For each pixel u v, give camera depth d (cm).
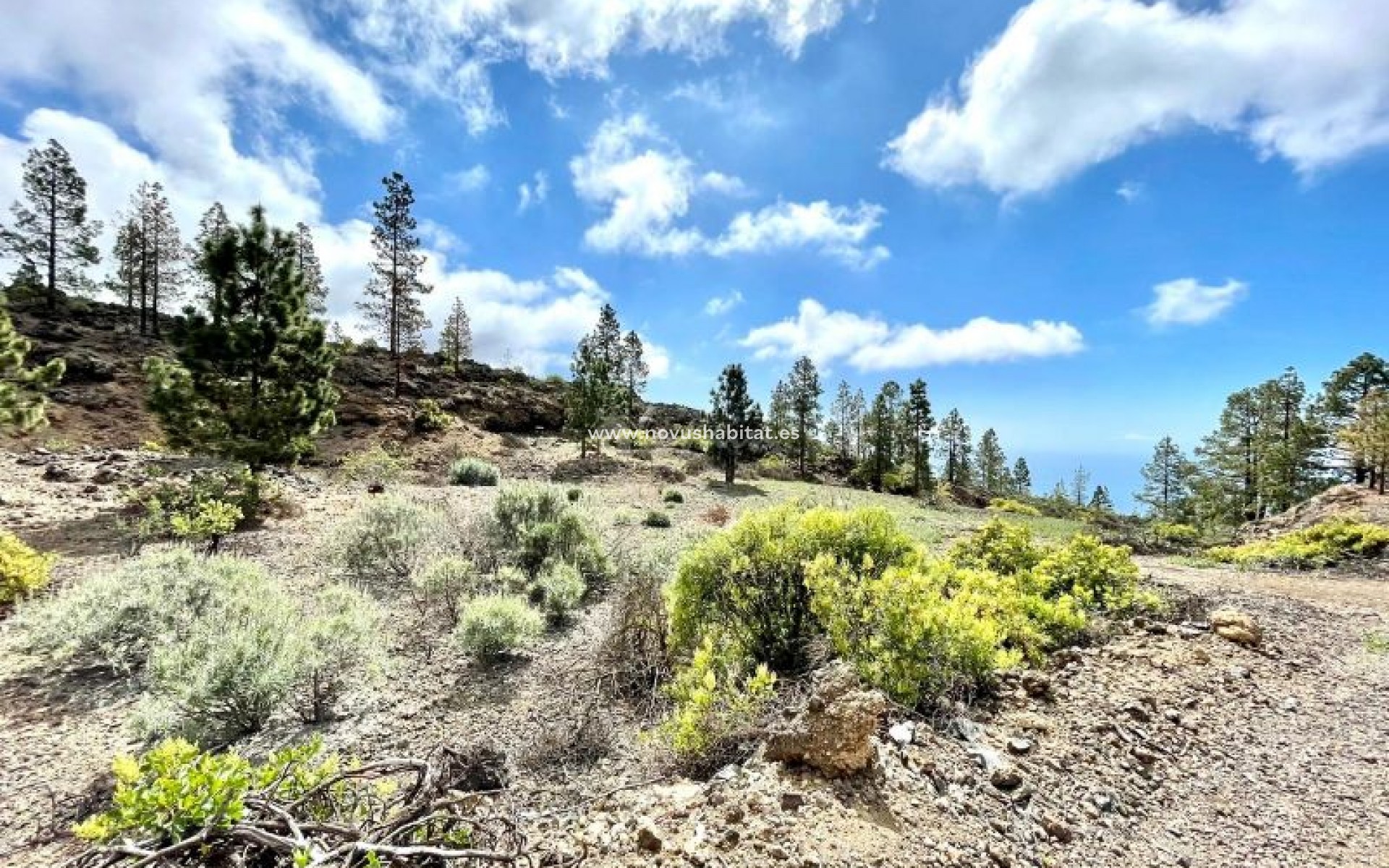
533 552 1016
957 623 446
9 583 723
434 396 3697
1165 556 1936
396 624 764
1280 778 390
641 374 5762
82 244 3750
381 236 3659
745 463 4125
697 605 574
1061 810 324
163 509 1108
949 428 5822
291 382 1378
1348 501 2527
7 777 435
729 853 260
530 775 434
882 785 315
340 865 187
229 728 506
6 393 1240
